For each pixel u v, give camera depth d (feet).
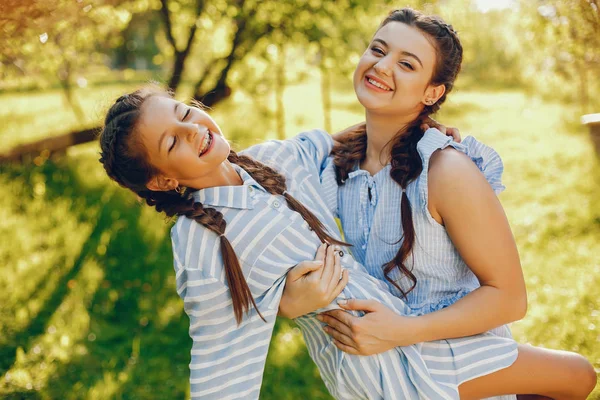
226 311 5.70
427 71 5.93
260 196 6.05
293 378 9.91
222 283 5.68
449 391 5.51
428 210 5.72
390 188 6.13
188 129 5.77
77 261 14.98
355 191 6.54
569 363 5.88
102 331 11.82
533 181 21.15
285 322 11.83
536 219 16.87
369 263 6.34
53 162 24.20
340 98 48.11
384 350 5.59
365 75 6.15
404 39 5.91
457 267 6.01
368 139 6.52
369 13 19.62
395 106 5.99
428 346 5.74
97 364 10.68
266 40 21.24
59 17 11.45
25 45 12.66
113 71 65.82
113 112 6.14
